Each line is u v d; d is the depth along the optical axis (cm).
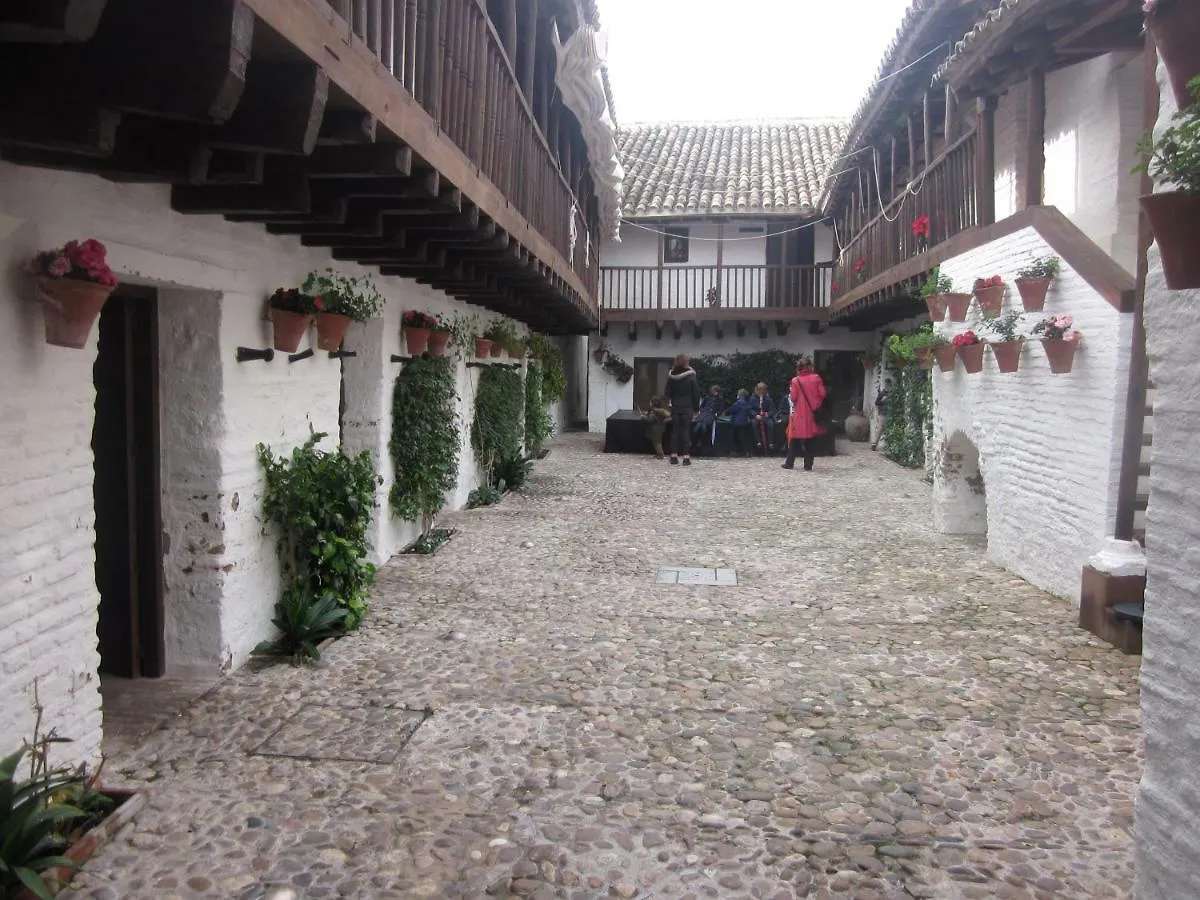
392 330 753
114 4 237
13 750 314
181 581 476
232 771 378
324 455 569
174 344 465
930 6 888
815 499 1149
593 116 912
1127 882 308
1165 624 256
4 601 309
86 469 352
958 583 715
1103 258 618
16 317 309
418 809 351
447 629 577
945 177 936
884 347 1711
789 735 423
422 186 420
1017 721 440
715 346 2017
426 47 422
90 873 303
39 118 244
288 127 287
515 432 1241
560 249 930
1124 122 796
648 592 681
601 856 321
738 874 312
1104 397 594
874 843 332
